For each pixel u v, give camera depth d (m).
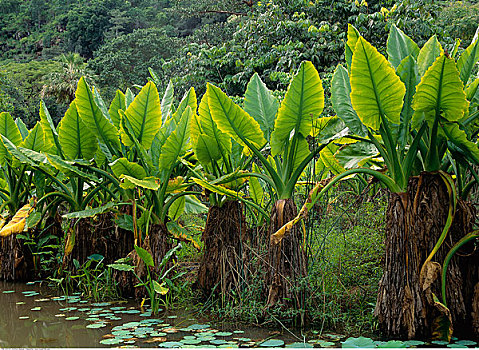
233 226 4.13
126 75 33.44
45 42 58.22
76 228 5.01
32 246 5.70
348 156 3.69
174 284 4.43
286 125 3.62
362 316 3.39
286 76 9.94
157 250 4.31
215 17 36.06
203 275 4.17
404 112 3.22
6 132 5.55
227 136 4.07
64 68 31.61
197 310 3.97
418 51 3.67
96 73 34.44
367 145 3.71
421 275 3.03
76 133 4.78
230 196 4.08
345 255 4.21
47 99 32.56
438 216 3.12
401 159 3.25
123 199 4.70
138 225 4.39
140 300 4.32
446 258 3.03
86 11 54.38
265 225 4.69
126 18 50.81
